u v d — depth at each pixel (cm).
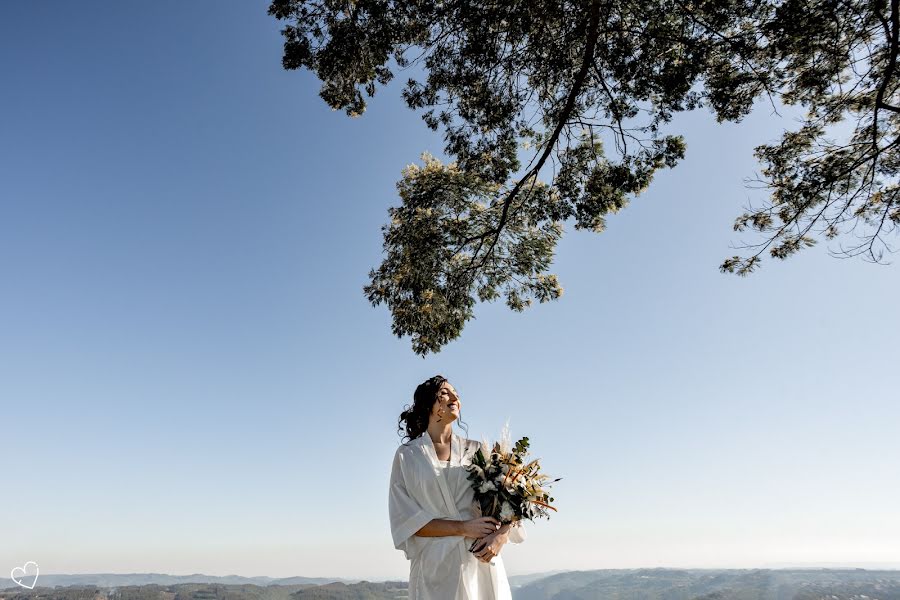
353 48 825
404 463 296
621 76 790
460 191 1033
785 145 869
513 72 848
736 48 756
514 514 282
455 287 1065
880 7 682
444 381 314
